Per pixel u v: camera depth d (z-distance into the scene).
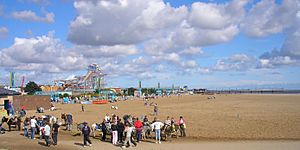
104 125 23.36
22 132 28.25
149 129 24.25
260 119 33.50
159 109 54.19
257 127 27.98
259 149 19.12
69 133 27.77
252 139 23.09
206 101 82.50
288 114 38.19
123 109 58.03
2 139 24.20
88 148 20.28
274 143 21.22
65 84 143.75
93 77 142.25
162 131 24.11
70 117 30.02
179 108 55.62
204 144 21.27
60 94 114.12
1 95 50.59
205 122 32.34
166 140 23.03
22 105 55.78
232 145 20.69
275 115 37.38
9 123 29.41
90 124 33.09
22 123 34.41
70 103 88.75
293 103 65.38
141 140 22.92
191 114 42.12
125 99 111.25
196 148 19.77
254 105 59.53
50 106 61.72
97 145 21.30
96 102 85.38
